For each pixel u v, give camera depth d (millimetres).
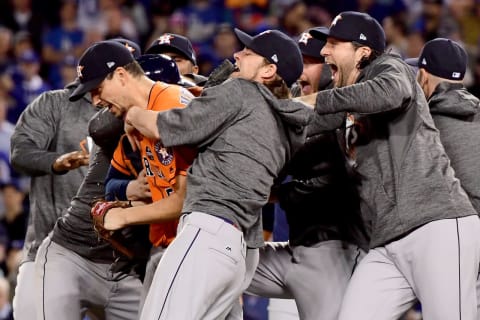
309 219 18969
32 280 19750
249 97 15836
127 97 16312
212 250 15453
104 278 18922
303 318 19297
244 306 27984
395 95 16188
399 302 17266
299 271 19031
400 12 50906
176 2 53781
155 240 17219
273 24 50906
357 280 17375
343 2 51875
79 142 20125
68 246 18656
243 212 15727
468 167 18344
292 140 16484
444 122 18516
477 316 18531
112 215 16438
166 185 16438
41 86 46750
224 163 15680
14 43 50500
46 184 20047
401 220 16891
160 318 15312
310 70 20172
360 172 17484
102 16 52781
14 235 36688
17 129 20234
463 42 48250
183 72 21375
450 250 16672
